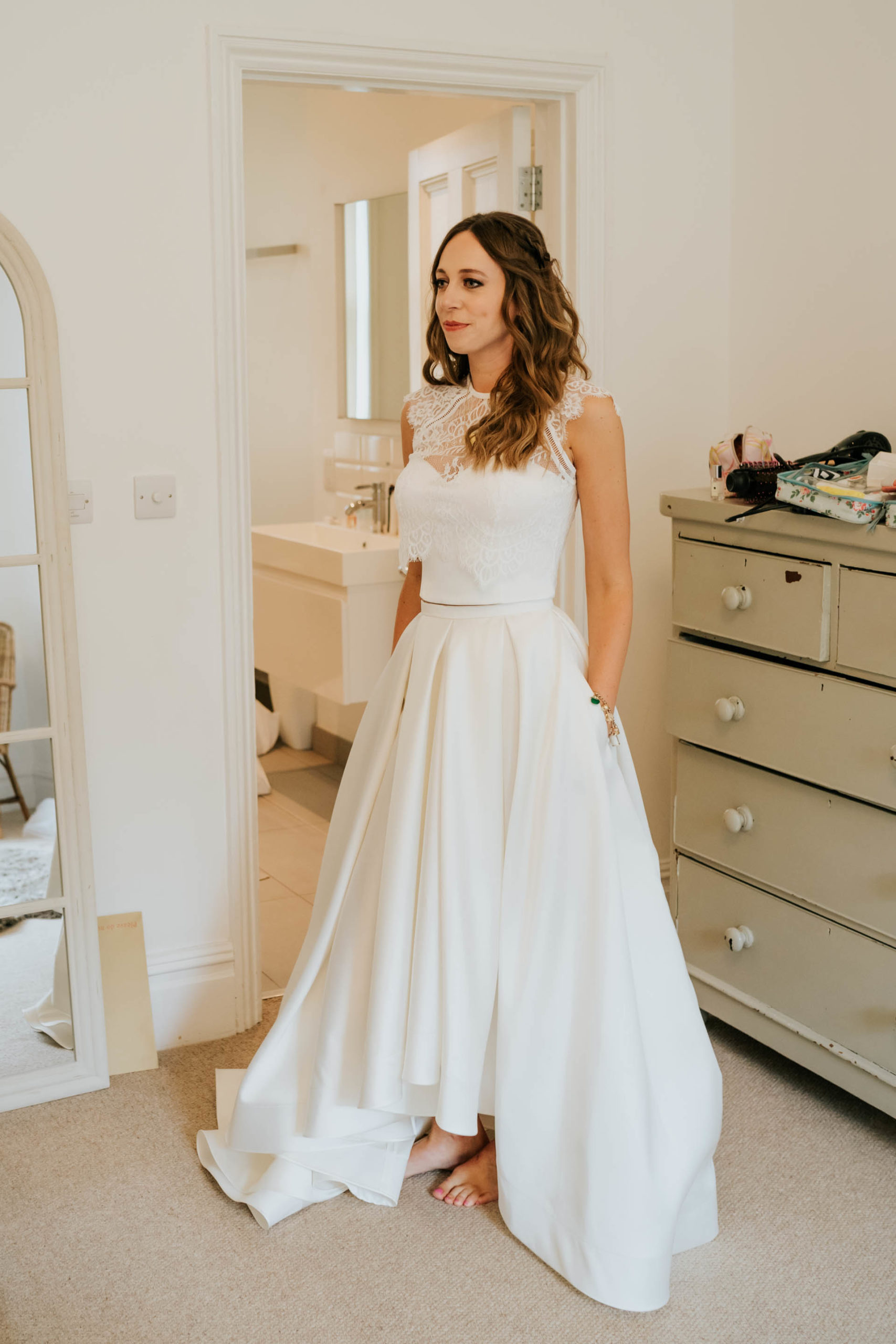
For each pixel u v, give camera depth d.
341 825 2.12
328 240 4.37
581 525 2.87
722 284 2.94
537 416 1.87
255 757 2.61
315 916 2.17
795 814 2.27
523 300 1.88
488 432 1.88
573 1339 1.75
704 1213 1.95
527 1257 1.93
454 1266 1.91
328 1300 1.83
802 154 2.69
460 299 1.89
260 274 4.69
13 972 2.35
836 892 2.20
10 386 2.19
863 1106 2.36
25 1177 2.14
